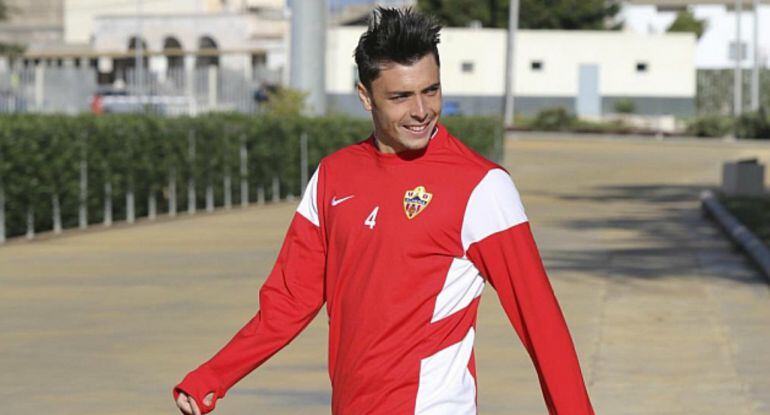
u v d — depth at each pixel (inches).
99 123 1185.4
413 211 250.2
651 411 503.5
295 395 524.1
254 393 527.2
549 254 1016.2
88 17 5516.7
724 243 1109.1
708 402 518.0
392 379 251.1
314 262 267.0
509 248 250.1
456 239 250.7
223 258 968.3
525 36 4436.5
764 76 4626.0
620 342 642.8
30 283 827.4
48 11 5797.2
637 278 877.8
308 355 604.7
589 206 1529.3
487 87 4424.2
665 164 2536.9
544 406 505.4
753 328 684.1
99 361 583.8
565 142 3393.2
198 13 4677.7
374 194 254.2
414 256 250.4
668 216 1392.7
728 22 5418.3
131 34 4709.6
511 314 255.1
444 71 4399.6
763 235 1107.9
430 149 254.7
